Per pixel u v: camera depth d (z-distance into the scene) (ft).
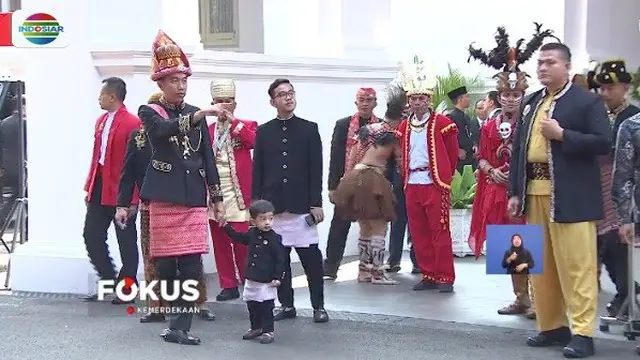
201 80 32.76
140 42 30.48
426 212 30.07
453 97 37.32
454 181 36.86
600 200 22.21
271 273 23.98
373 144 30.42
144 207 25.67
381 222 31.58
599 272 27.30
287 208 25.90
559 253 22.38
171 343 23.99
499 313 26.94
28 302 29.22
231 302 29.07
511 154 23.86
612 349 22.90
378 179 30.42
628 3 45.60
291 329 25.41
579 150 21.62
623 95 24.97
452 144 29.91
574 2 44.96
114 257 30.60
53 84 30.73
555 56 22.12
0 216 36.86
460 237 36.81
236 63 33.81
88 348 23.53
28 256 30.86
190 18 32.81
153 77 23.53
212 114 22.82
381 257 31.68
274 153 25.99
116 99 28.04
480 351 23.00
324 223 36.81
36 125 30.99
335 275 32.63
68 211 30.68
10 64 35.78
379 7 39.19
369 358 22.54
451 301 28.78
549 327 23.31
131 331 25.26
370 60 37.83
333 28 38.86
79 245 30.53
